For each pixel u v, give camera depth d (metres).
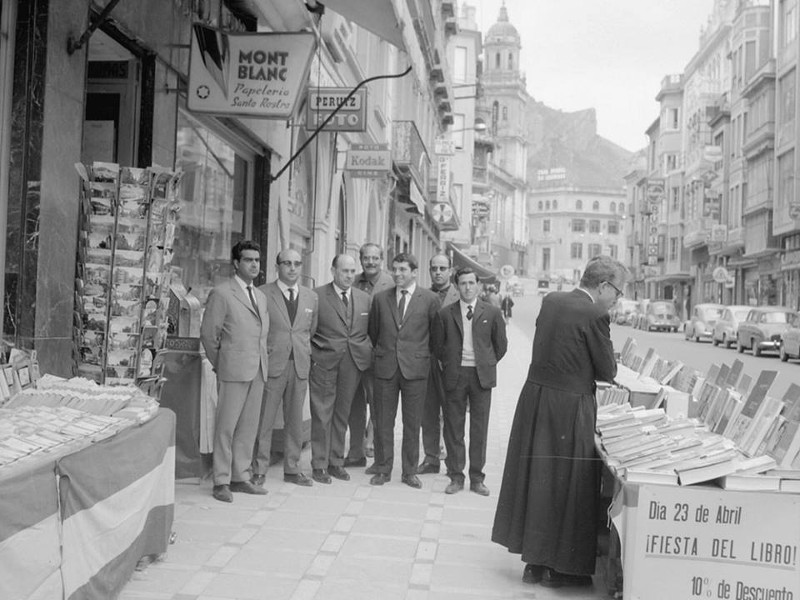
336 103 11.84
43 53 5.42
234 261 6.52
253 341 6.43
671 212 72.50
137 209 5.29
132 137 7.15
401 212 27.94
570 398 4.67
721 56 62.62
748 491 4.08
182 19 7.76
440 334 7.05
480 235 63.94
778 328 27.48
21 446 3.55
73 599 3.66
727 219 54.53
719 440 4.64
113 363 5.34
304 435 8.55
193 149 8.75
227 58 7.85
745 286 53.22
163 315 5.62
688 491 4.10
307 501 6.48
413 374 7.12
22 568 3.22
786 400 4.48
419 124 30.17
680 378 6.79
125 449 4.19
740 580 4.09
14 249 5.39
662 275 74.50
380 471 7.22
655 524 4.12
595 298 4.88
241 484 6.59
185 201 8.62
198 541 5.34
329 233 15.38
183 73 7.81
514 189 116.25
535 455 4.70
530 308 72.00
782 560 4.07
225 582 4.63
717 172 57.06
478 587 4.73
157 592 4.43
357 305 7.34
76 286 5.45
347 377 7.32
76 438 3.82
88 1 5.91
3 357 4.77
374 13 7.29
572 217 150.75
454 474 7.04
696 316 37.88
